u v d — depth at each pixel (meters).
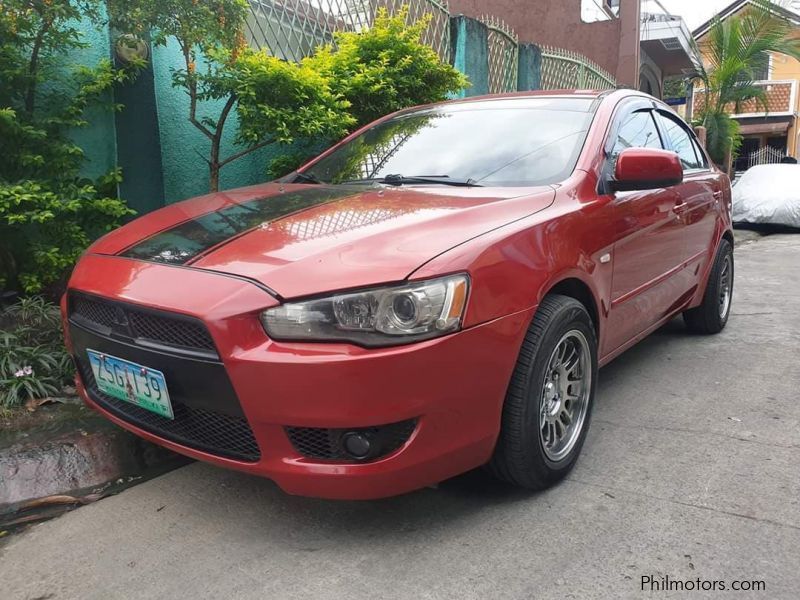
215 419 2.35
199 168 5.63
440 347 2.17
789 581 2.20
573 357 2.88
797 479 2.86
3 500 2.76
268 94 4.87
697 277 4.53
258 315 2.16
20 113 4.28
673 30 14.11
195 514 2.67
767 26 15.11
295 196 3.09
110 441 3.10
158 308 2.26
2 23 3.91
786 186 12.12
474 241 2.38
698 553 2.35
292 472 2.21
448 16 7.81
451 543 2.42
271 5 5.76
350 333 2.12
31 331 3.85
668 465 2.99
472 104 3.88
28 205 4.06
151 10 4.10
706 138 15.70
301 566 2.32
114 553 2.43
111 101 4.92
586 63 11.06
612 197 3.19
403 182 3.24
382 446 2.18
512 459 2.55
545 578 2.22
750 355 4.59
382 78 5.66
